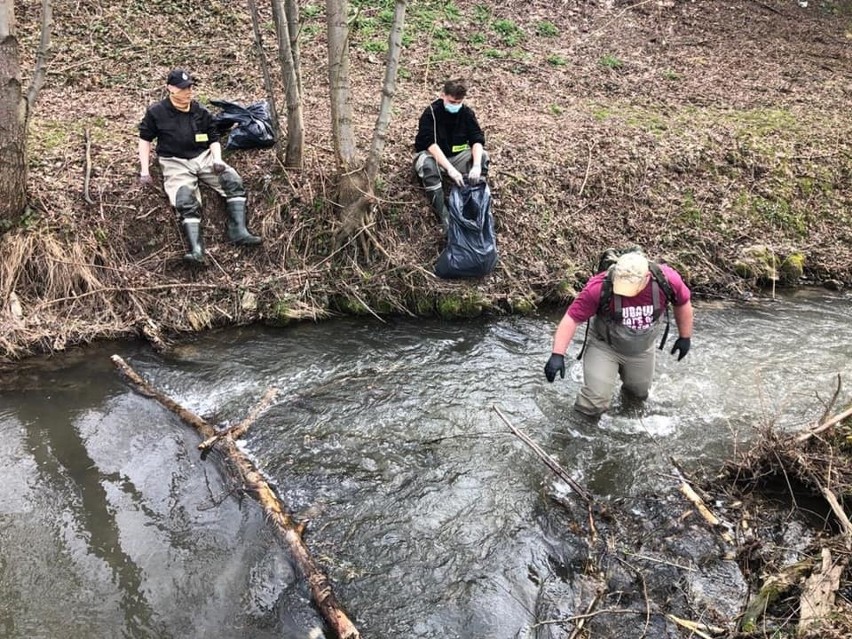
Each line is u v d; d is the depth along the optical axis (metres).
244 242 6.29
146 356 5.53
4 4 5.36
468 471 4.36
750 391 5.22
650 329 4.51
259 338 5.86
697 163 7.92
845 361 5.67
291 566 3.63
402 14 5.61
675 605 3.45
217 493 4.15
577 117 8.70
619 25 11.56
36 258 5.80
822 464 4.13
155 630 3.28
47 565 3.60
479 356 5.68
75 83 8.26
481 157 6.57
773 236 7.46
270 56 9.13
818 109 9.47
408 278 6.36
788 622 3.24
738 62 10.96
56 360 5.39
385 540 3.83
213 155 6.23
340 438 4.64
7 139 5.64
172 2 9.78
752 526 3.94
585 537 3.88
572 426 4.79
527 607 3.45
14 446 4.46
